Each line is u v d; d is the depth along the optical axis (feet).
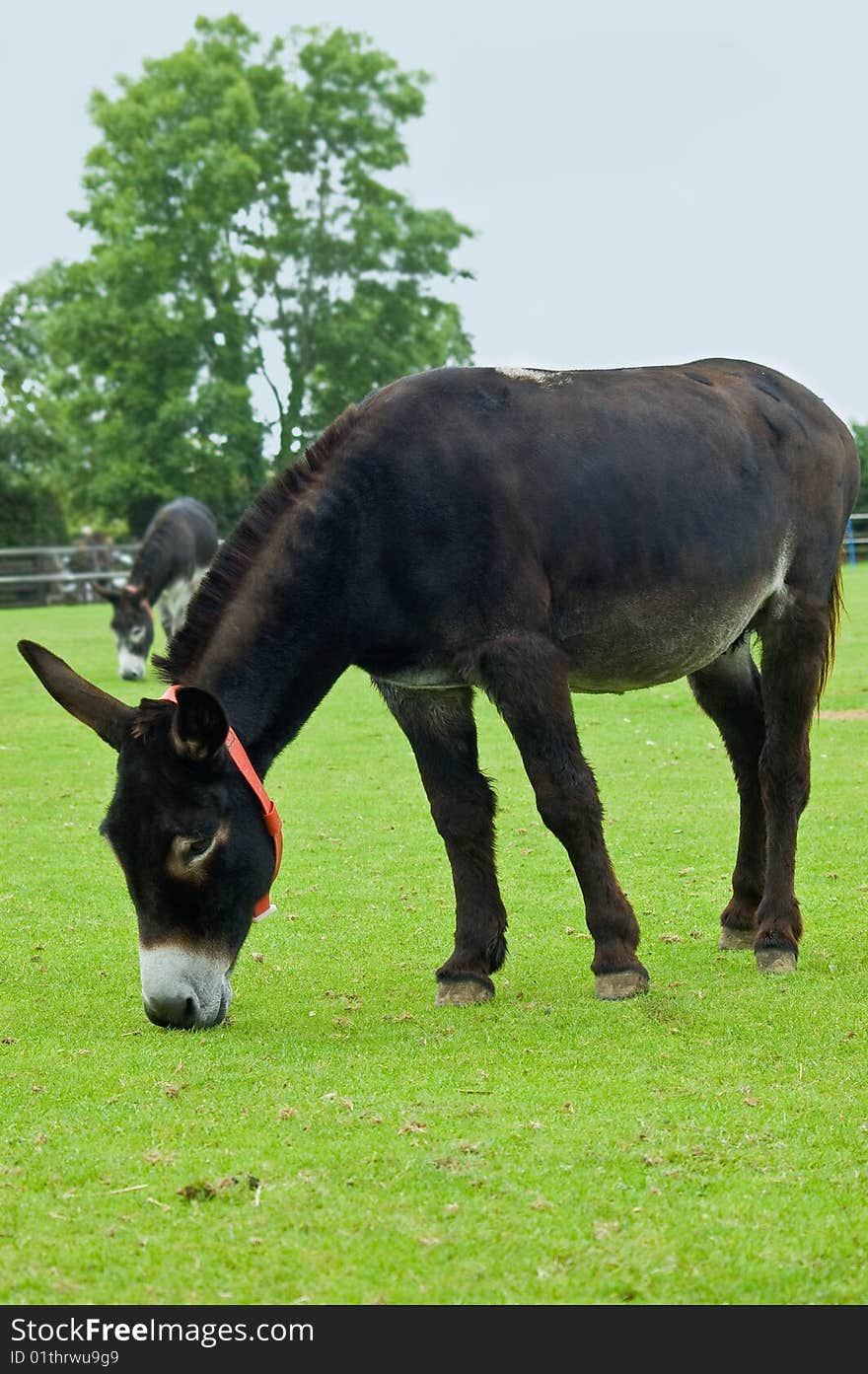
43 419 166.81
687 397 18.66
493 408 17.16
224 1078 14.47
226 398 133.28
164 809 14.97
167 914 15.42
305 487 16.66
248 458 137.69
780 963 18.43
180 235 140.56
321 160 147.95
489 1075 14.43
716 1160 11.93
